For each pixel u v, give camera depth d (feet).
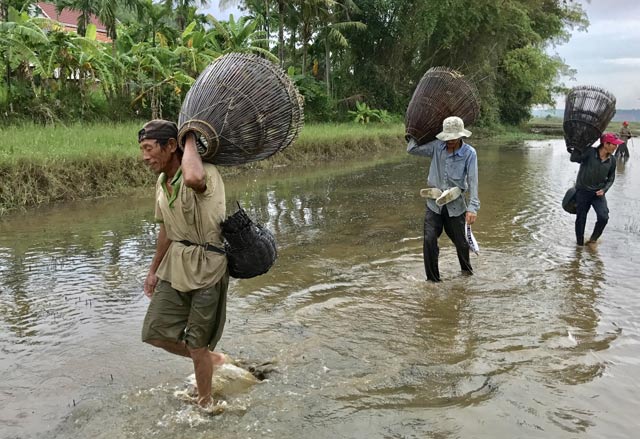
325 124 87.20
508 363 12.82
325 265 20.84
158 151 10.03
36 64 50.24
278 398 11.16
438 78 18.16
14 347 13.48
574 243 24.43
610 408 10.91
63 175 34.99
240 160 10.50
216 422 10.28
